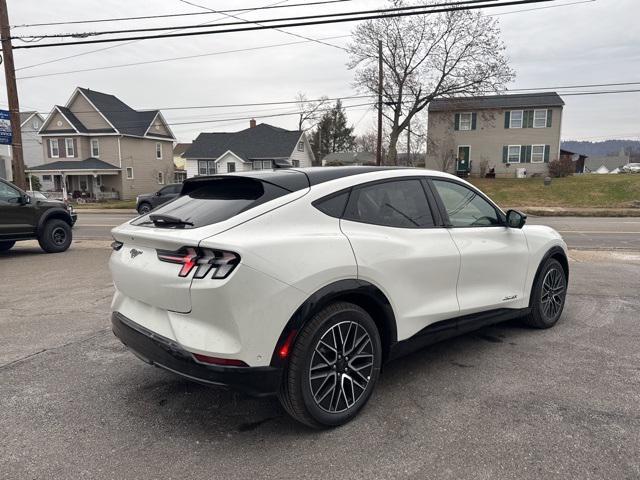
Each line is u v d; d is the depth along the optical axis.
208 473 2.49
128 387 3.55
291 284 2.65
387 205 3.38
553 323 4.90
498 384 3.52
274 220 2.79
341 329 2.92
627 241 12.48
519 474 2.45
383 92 29.95
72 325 5.06
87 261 9.32
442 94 32.38
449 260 3.59
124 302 3.25
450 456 2.62
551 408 3.14
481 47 31.41
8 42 12.68
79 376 3.74
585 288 6.62
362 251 3.01
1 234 9.45
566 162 35.06
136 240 3.00
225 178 3.22
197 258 2.61
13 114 12.98
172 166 47.19
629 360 3.97
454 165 37.38
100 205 33.44
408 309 3.32
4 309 5.70
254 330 2.56
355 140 69.31
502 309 4.21
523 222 4.23
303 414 2.79
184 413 3.15
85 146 39.91
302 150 44.19
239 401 3.32
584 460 2.56
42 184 41.97
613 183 30.47
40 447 2.74
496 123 36.88
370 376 3.10
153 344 2.82
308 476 2.46
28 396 3.40
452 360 4.00
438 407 3.18
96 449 2.72
